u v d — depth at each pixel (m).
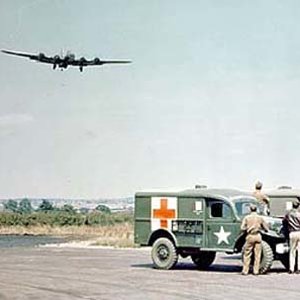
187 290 18.78
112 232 54.75
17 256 31.36
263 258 22.83
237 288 19.20
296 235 23.09
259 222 22.69
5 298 17.33
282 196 26.84
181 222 24.19
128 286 19.64
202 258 25.02
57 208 66.50
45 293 18.22
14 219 66.06
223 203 23.52
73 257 30.62
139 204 24.98
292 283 20.33
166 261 24.39
